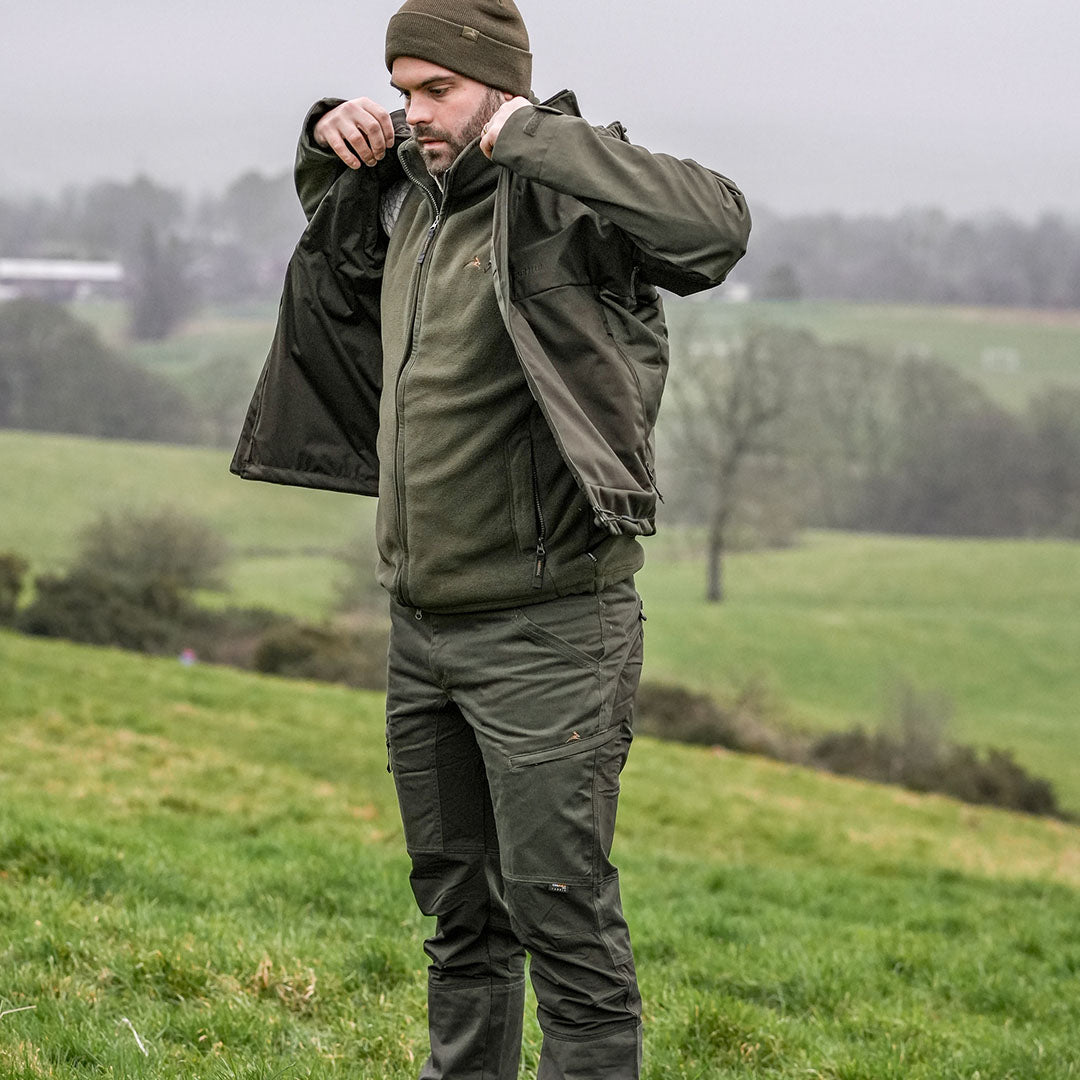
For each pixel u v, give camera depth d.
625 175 2.61
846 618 54.31
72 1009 3.92
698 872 12.46
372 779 19.28
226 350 103.00
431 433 2.78
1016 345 103.75
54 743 17.33
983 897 12.95
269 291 124.94
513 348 2.75
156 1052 3.60
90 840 7.48
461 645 2.84
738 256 2.74
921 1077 4.09
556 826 2.75
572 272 2.74
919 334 105.06
